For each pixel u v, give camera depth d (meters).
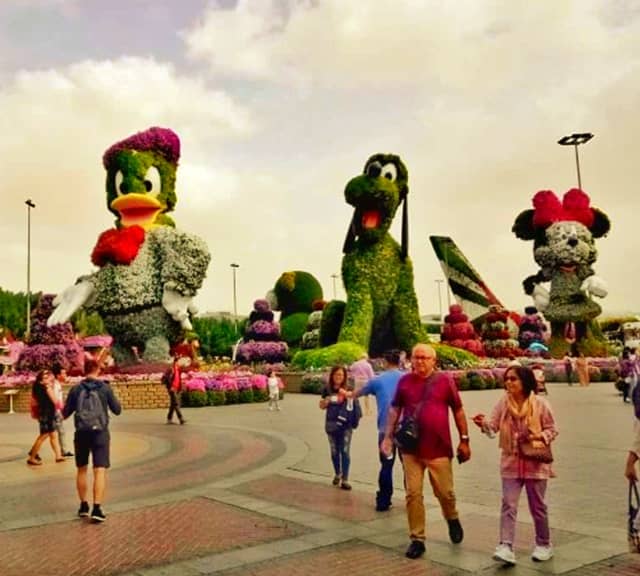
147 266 27.81
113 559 6.32
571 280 45.19
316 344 42.06
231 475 10.66
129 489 9.68
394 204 35.09
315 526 7.33
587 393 28.78
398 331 35.56
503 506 5.98
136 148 29.78
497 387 33.75
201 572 5.88
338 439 9.49
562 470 10.38
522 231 48.00
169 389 19.30
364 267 35.09
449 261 59.78
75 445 7.99
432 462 6.30
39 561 6.29
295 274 57.19
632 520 5.70
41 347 28.14
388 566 5.94
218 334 73.31
